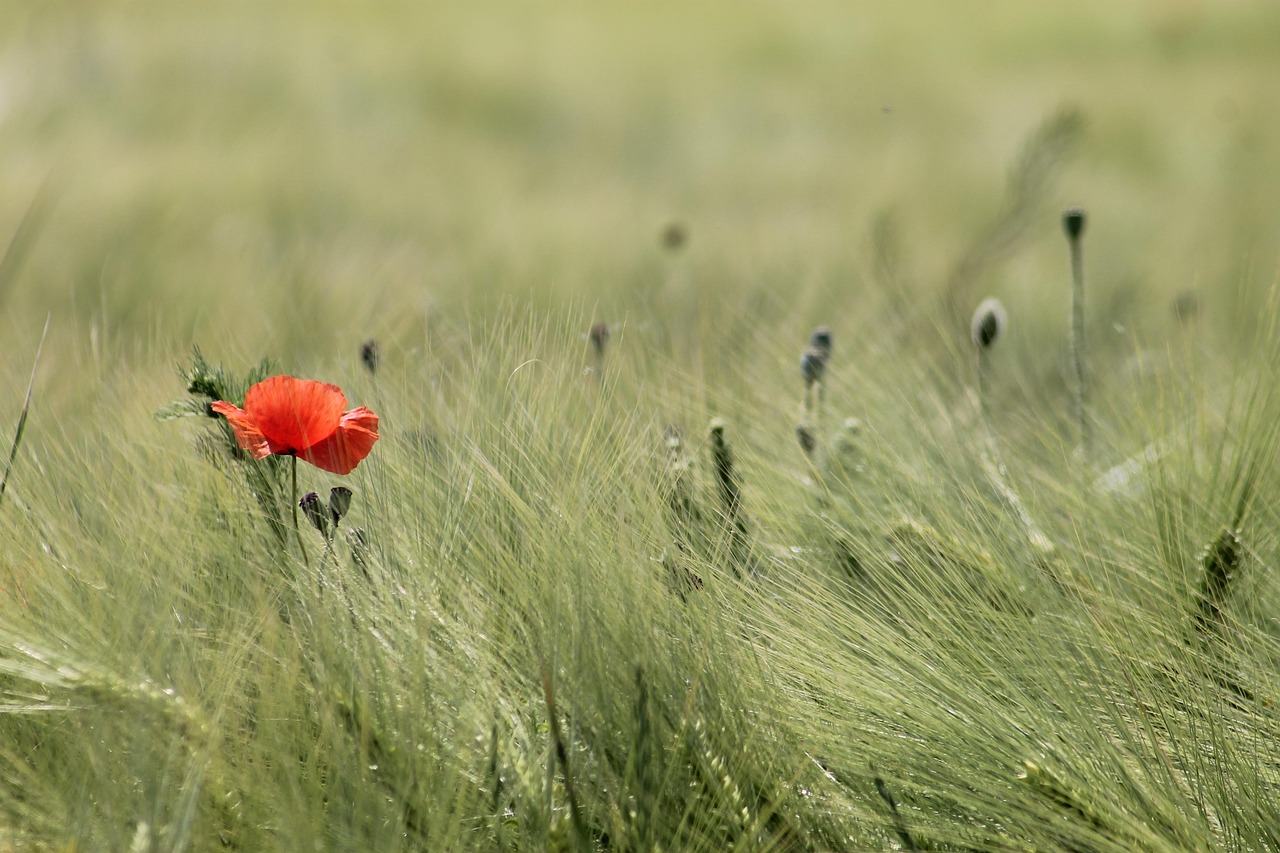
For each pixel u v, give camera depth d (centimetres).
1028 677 405
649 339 443
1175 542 415
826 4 2723
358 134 1469
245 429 401
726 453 416
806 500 420
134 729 393
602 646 399
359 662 397
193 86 1645
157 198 979
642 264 823
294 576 402
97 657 396
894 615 409
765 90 1855
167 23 2078
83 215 887
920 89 1808
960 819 400
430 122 1597
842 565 415
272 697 396
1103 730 403
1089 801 398
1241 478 419
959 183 1188
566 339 416
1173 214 1007
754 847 396
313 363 434
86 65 1659
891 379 438
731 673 400
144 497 408
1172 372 432
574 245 902
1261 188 1109
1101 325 561
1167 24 2123
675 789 397
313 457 401
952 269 627
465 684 399
